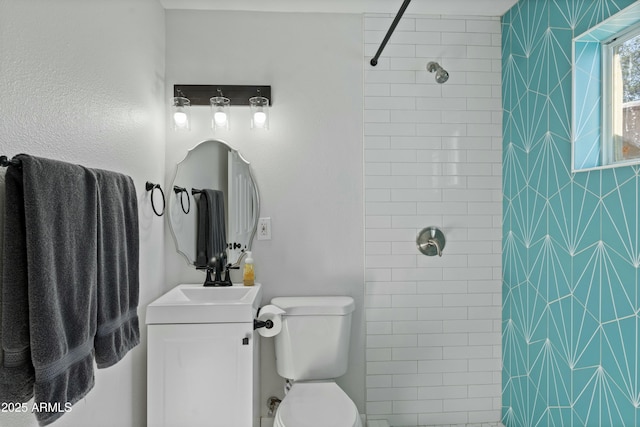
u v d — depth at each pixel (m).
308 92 2.44
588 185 1.76
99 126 1.48
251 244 2.40
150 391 1.81
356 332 2.46
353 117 2.46
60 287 1.03
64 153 1.24
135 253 1.54
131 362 1.82
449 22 2.49
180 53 2.38
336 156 2.45
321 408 1.79
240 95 2.38
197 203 2.38
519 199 2.32
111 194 1.35
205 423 1.82
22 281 0.94
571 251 1.87
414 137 2.48
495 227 2.51
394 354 2.47
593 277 1.74
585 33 1.75
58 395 1.00
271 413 2.34
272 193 2.42
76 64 1.31
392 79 2.47
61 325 1.01
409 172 2.48
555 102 1.99
